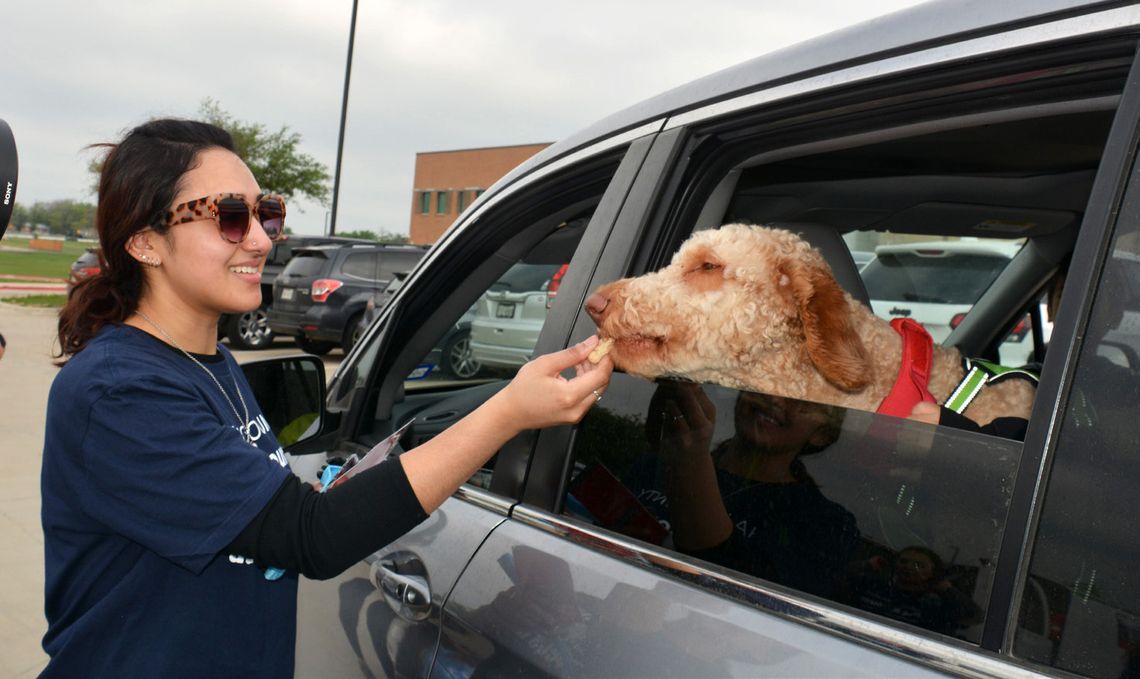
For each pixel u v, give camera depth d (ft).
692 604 3.67
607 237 5.10
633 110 5.30
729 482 3.87
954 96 3.86
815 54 4.23
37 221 306.35
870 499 3.35
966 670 2.84
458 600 4.68
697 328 5.25
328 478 5.28
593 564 4.17
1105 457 2.70
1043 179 7.29
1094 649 2.61
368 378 7.16
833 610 3.29
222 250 4.09
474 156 141.90
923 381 5.10
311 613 6.24
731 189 6.19
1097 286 2.83
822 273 5.59
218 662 3.94
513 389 3.77
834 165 6.69
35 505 15.84
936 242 19.04
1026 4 3.42
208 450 3.59
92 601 3.86
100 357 3.75
